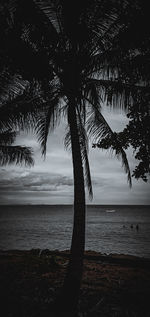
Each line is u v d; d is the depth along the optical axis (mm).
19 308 4336
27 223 67562
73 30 5281
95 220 82750
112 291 5348
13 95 6023
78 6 5020
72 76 5527
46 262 7707
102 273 6762
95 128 6699
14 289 5277
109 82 5805
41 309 4340
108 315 4195
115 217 104375
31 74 5277
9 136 9219
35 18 5059
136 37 4680
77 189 5328
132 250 23375
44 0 5141
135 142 4824
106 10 5074
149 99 4832
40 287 5477
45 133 6812
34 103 6008
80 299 4922
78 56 5465
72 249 5035
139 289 5445
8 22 4930
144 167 4695
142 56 4645
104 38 5516
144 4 4508
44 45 5289
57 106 6680
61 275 6512
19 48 4980
